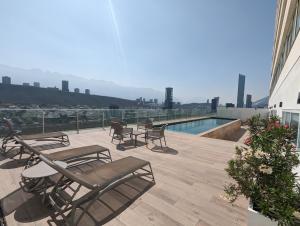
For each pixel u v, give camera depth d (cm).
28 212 218
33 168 250
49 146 539
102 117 895
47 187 244
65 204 217
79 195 259
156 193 273
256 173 180
